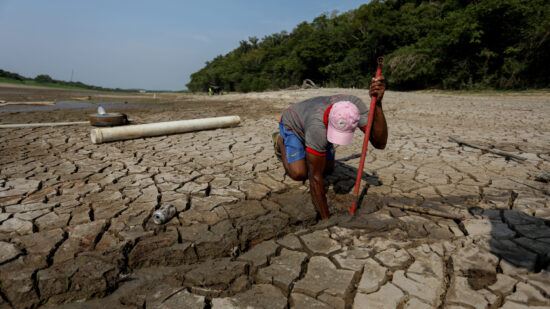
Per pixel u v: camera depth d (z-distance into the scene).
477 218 2.45
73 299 1.71
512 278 1.77
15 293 1.67
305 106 2.50
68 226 2.33
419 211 2.59
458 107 10.62
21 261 1.91
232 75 69.75
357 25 40.03
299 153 2.61
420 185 3.23
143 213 2.55
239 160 4.12
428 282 1.78
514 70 21.14
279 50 67.81
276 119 8.19
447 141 5.27
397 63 28.47
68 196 2.88
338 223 2.45
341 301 1.67
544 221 2.38
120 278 1.89
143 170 3.68
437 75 27.47
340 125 2.07
